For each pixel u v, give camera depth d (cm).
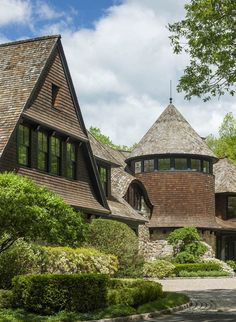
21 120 2241
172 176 4297
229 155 6606
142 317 1498
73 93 2709
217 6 1688
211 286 2738
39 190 1473
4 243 1545
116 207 3406
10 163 2175
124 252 2655
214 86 1877
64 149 2636
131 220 3466
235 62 1767
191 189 4288
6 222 1423
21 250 1766
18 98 2302
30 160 2341
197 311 1691
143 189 4166
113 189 3812
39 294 1429
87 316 1407
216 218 4731
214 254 4438
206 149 4416
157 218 4250
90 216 2859
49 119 2469
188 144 4334
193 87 1897
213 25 1756
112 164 3534
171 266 3388
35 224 1412
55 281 1438
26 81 2375
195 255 3919
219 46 1772
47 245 2098
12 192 1398
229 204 4853
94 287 1503
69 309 1447
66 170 2650
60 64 2617
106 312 1469
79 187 2756
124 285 1842
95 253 2156
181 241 4009
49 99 2489
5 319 1283
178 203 4272
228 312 1659
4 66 2503
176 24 1814
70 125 2672
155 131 4462
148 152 4328
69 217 1484
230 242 4966
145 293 1681
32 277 1440
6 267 1725
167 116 4519
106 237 2634
